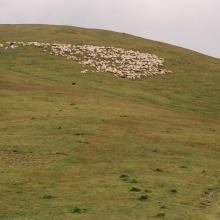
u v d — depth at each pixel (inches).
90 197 1380.4
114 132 2214.6
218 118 2883.9
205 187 1595.7
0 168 1660.9
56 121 2306.8
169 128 2423.7
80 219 1180.5
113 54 3944.4
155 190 1488.7
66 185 1498.5
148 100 3095.5
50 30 4694.9
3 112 2440.9
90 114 2488.9
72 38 4392.2
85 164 1759.4
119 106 2760.8
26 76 3319.4
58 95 2874.0
